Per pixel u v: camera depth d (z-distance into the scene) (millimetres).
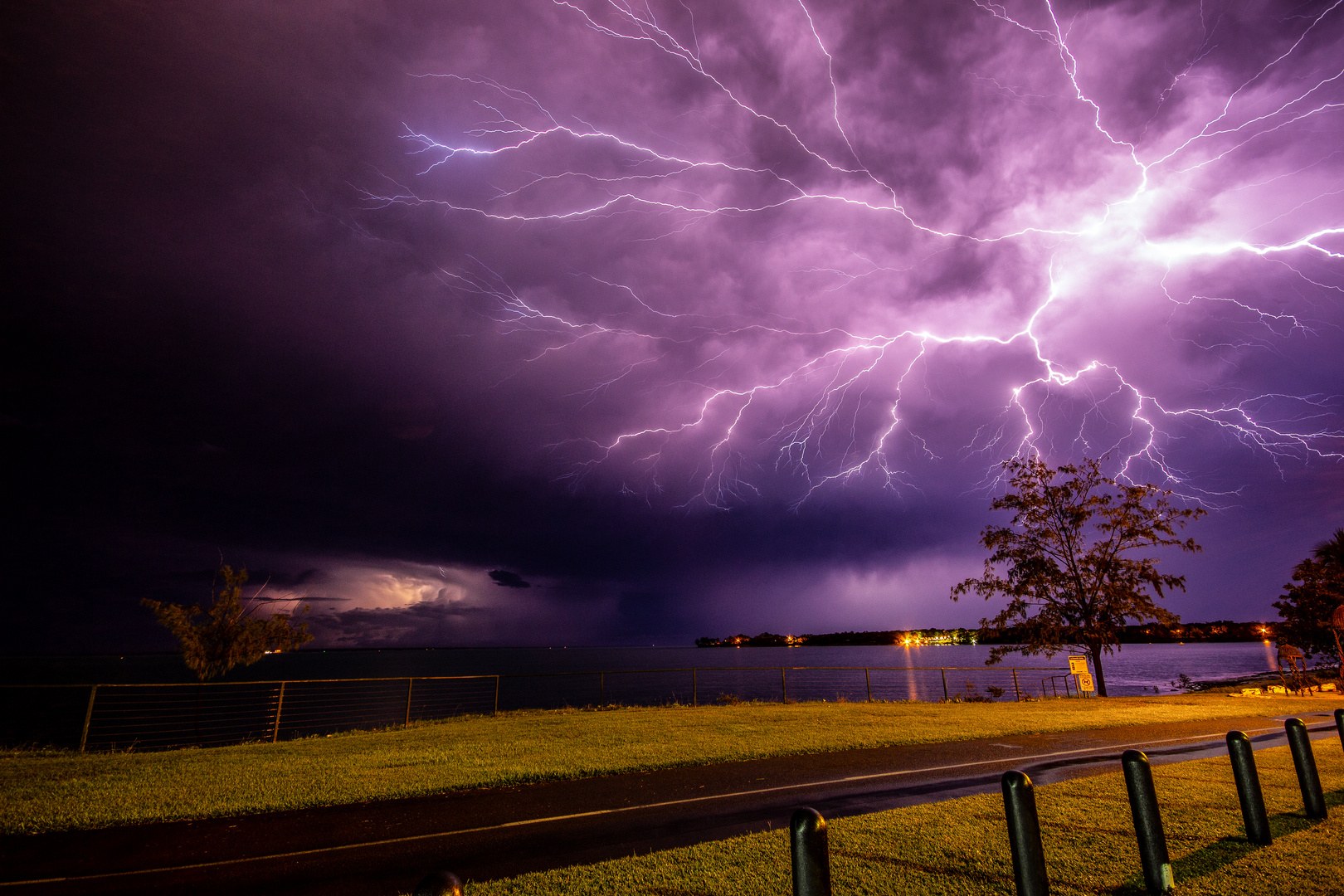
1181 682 52500
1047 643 23812
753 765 9047
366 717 32156
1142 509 23203
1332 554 27828
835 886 4250
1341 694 23156
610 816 6465
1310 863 4383
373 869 5043
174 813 6504
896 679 72562
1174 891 3924
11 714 31781
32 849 5574
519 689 56875
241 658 16484
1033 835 3342
